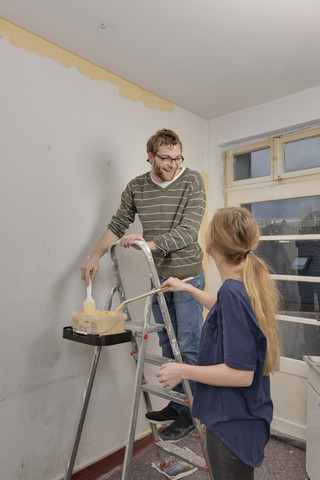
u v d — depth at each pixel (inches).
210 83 94.4
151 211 75.8
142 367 62.3
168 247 66.4
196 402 45.9
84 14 66.9
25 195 71.4
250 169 114.8
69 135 79.2
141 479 77.6
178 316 72.8
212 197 118.7
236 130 113.0
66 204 78.4
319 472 69.1
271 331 43.4
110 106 88.0
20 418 69.2
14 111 69.9
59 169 77.2
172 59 82.7
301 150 103.5
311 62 84.2
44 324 73.7
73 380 78.2
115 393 86.9
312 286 99.4
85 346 80.8
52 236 75.7
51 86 75.9
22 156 71.0
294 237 103.7
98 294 85.0
